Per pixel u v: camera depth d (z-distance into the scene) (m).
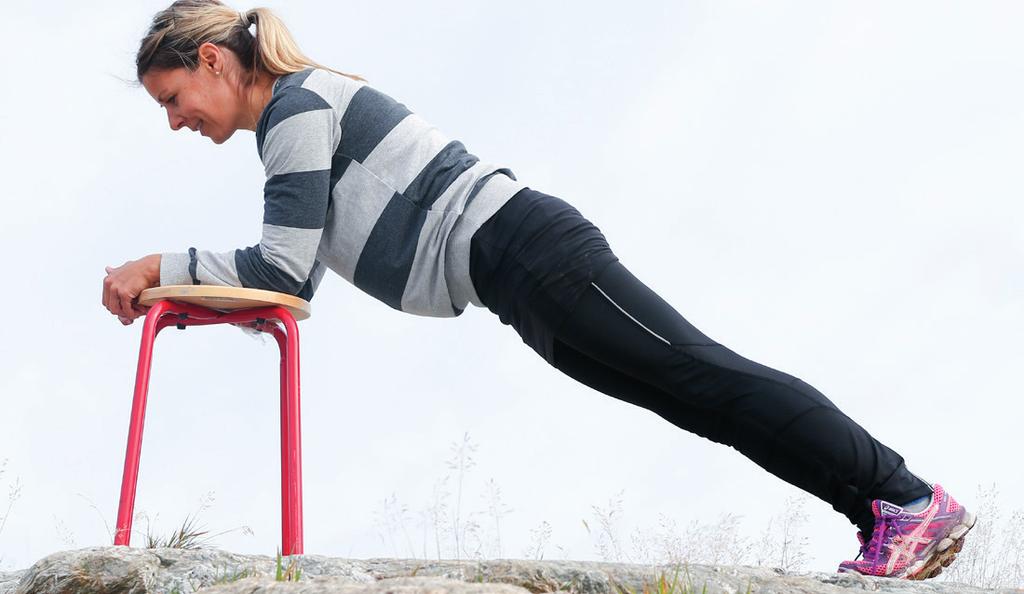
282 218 2.03
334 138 2.04
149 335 2.08
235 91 2.19
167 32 2.14
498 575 1.70
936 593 1.75
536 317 1.97
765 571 1.77
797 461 1.96
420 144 2.05
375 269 2.05
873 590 1.76
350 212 2.04
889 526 1.93
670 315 1.96
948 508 1.94
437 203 2.00
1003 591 1.80
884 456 1.94
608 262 1.96
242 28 2.19
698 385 1.93
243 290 2.07
